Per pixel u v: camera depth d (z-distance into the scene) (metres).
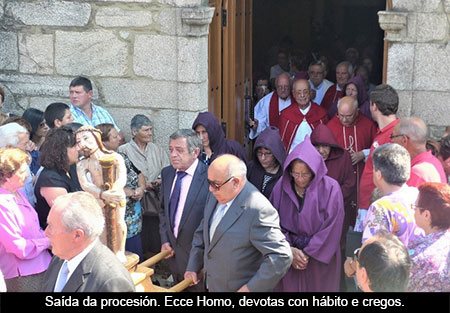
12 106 6.38
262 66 10.34
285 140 6.65
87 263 3.07
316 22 11.15
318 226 4.16
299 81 6.54
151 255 5.80
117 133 5.11
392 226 3.62
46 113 5.28
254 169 4.84
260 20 11.19
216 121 5.22
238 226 3.77
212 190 3.80
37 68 6.26
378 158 3.80
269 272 3.66
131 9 5.90
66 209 3.08
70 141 4.23
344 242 4.90
